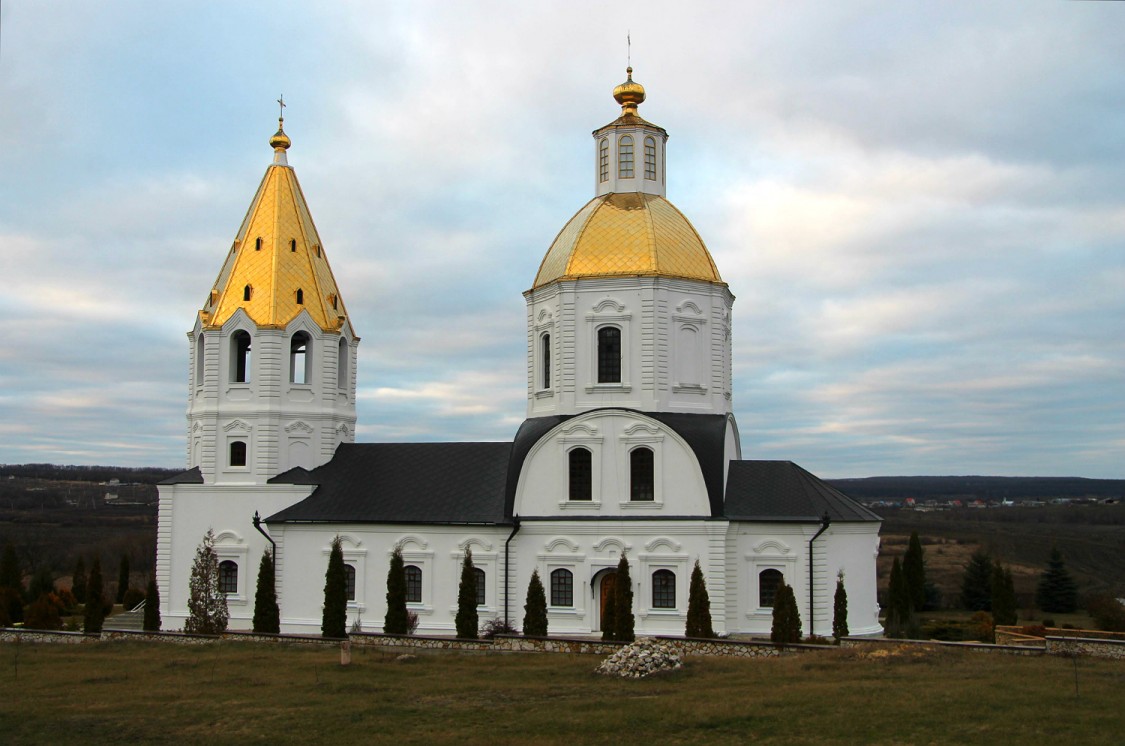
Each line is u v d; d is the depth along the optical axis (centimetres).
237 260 7338
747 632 6197
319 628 6669
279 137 7588
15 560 8962
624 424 6400
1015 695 3525
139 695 4025
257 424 7062
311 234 7562
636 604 6234
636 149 7150
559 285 6731
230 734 3378
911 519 19325
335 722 3481
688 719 3350
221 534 6994
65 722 3591
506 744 3139
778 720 3303
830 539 6291
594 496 6397
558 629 6328
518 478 6531
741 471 6575
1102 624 7675
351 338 7638
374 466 7150
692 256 6875
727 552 6231
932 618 7988
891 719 3253
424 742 3197
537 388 6981
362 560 6681
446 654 5000
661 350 6612
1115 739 2972
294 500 6956
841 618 6053
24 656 5194
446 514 6600
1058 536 16062
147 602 6819
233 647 5409
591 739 3181
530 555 6425
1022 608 10081
